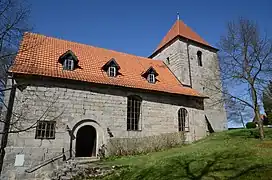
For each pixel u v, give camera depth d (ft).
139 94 63.82
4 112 46.16
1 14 36.50
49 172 47.06
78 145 68.23
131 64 74.49
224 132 76.69
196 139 70.28
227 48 61.46
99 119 55.72
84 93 55.42
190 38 89.25
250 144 48.47
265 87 57.77
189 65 83.20
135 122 61.93
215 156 40.24
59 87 52.75
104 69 63.36
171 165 38.06
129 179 35.22
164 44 90.63
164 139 63.46
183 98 71.92
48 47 61.87
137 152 58.13
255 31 58.70
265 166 30.86
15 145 45.57
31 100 49.06
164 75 78.84
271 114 84.23
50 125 50.03
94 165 43.52
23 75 48.88
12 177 44.01
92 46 73.51
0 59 41.81
